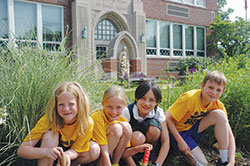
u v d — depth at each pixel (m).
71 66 2.31
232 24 15.68
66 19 10.95
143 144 2.11
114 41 11.09
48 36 10.53
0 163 1.80
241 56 4.11
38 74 2.00
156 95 2.04
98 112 1.98
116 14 12.22
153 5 13.86
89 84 2.41
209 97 2.18
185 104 2.28
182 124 2.39
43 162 1.63
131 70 12.20
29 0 10.04
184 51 15.52
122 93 1.93
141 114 2.21
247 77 2.96
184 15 15.29
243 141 2.90
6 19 9.65
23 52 2.18
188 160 2.28
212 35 16.31
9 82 1.93
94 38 12.00
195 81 3.21
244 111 2.77
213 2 16.86
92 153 1.82
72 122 1.73
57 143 1.70
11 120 1.78
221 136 2.24
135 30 12.74
